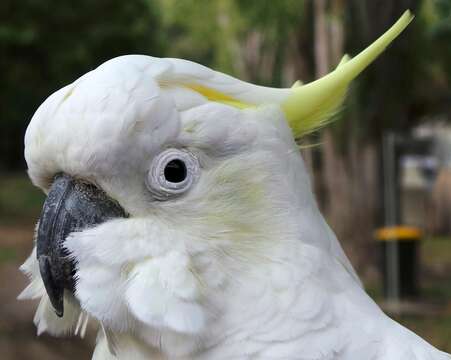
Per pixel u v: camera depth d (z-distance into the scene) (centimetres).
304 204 36
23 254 178
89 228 34
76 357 111
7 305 122
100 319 34
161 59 35
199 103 34
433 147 170
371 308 37
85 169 34
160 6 214
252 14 157
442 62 160
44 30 233
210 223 34
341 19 138
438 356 36
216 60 201
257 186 35
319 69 149
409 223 246
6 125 359
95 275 34
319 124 38
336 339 35
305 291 35
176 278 34
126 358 36
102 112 33
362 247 145
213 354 35
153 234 34
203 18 185
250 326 34
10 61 242
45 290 37
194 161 34
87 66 245
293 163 36
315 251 36
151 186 34
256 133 35
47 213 35
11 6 228
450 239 230
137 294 34
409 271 129
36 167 35
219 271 34
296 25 156
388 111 136
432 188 247
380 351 35
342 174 148
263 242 35
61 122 34
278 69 197
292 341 34
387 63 129
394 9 119
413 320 111
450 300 127
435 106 205
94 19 238
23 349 110
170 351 35
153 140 34
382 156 143
